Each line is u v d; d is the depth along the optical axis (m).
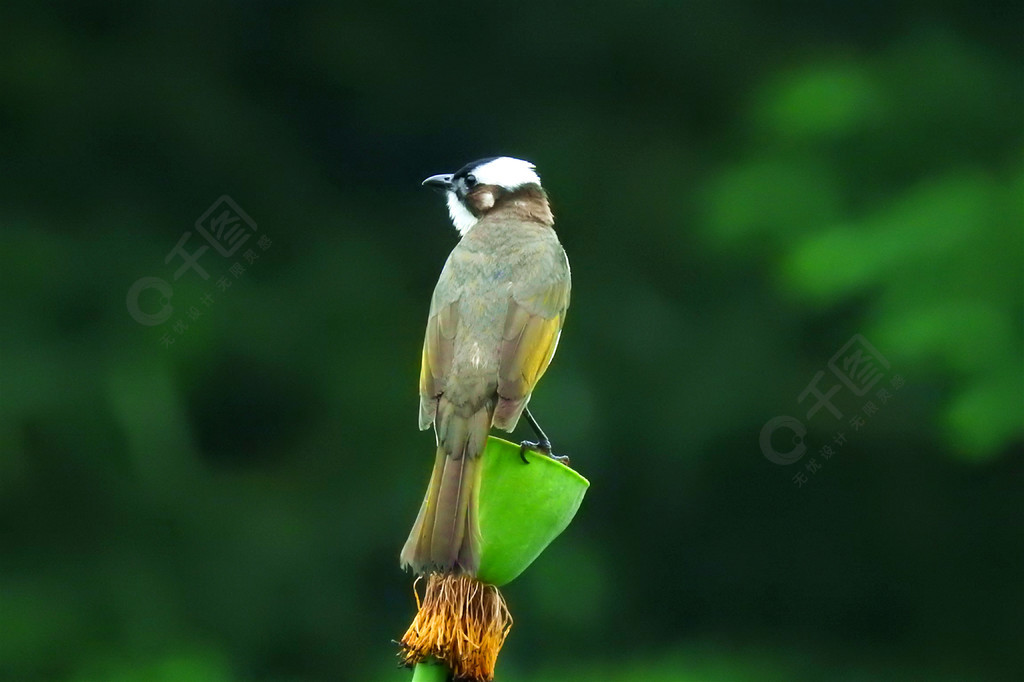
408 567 5.04
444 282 6.89
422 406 6.38
